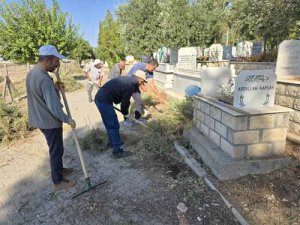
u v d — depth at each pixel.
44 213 2.83
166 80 9.30
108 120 3.89
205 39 13.03
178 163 3.73
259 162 3.08
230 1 12.98
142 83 4.27
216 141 3.49
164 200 2.91
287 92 3.95
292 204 2.61
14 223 2.71
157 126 4.65
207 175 3.23
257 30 11.07
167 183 3.23
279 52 4.12
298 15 8.23
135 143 4.52
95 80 8.79
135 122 5.56
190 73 7.48
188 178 3.31
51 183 3.45
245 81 3.07
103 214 2.74
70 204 2.95
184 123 4.80
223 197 2.81
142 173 3.52
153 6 14.55
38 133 5.63
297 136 3.72
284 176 3.02
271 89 3.16
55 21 16.19
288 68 4.08
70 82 13.08
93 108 8.09
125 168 3.68
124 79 4.01
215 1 12.88
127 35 15.82
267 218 2.47
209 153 3.34
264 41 13.16
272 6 8.50
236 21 12.76
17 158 4.35
